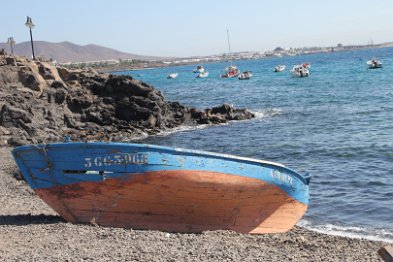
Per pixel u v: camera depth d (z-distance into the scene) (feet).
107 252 31.76
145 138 112.47
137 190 38.96
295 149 89.15
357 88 211.41
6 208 45.57
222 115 135.33
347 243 39.91
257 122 128.67
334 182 63.77
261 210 43.55
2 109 101.24
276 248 36.76
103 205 39.50
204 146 99.35
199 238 37.06
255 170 41.81
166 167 38.65
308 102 171.73
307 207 48.70
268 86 258.57
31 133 102.12
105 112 121.39
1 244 33.24
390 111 133.69
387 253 23.36
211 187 39.96
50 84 124.67
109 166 38.55
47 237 35.14
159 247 33.40
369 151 82.53
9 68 120.67
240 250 34.47
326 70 377.30
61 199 39.81
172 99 214.90
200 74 422.00
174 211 40.34
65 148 38.73
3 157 72.64
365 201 54.65
